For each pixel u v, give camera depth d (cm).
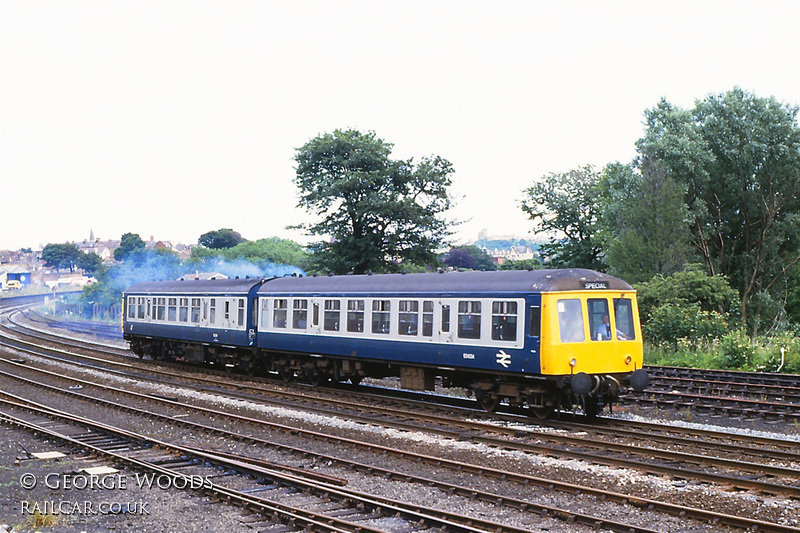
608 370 1630
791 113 4125
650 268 3506
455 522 944
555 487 1101
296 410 1853
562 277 1611
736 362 2573
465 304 1758
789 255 4228
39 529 938
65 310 7862
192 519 979
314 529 921
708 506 1014
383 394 2169
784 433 1562
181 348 2967
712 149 4231
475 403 1953
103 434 1527
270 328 2389
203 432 1580
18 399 1991
